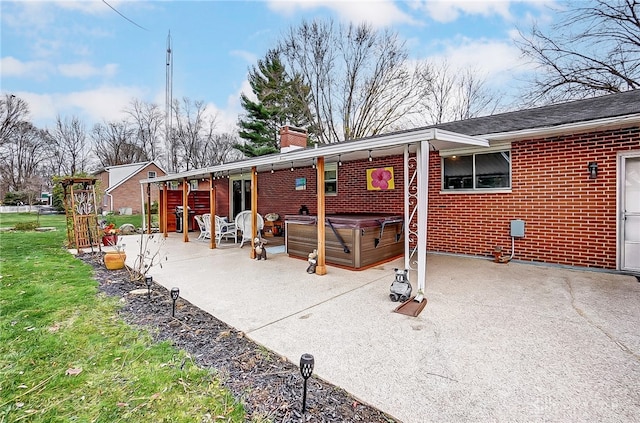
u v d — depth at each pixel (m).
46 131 35.97
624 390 2.22
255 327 3.40
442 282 5.04
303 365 2.04
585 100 7.36
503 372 2.48
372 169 8.67
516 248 6.45
